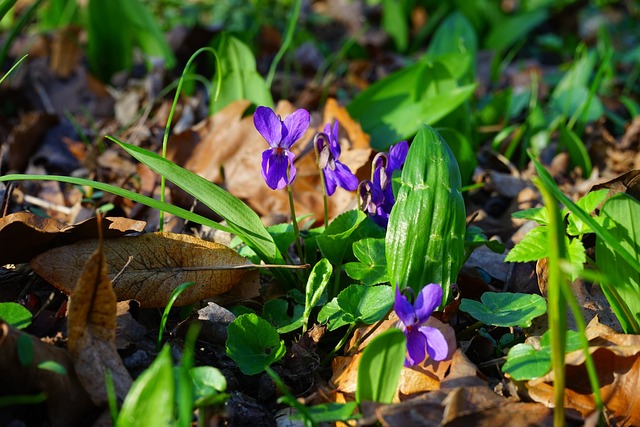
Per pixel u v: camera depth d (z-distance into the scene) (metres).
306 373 0.48
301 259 0.51
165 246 0.49
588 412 0.46
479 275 0.52
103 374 0.45
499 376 0.48
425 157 0.48
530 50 1.04
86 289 0.44
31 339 0.44
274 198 0.58
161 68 0.73
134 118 0.69
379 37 1.01
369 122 0.62
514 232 0.58
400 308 0.45
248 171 0.59
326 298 0.50
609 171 0.66
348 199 0.57
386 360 0.44
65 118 0.69
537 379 0.46
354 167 0.57
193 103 0.69
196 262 0.49
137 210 0.57
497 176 0.61
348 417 0.44
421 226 0.48
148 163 0.49
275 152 0.48
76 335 0.45
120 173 0.62
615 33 1.10
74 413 0.45
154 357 0.47
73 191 0.60
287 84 0.82
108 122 0.70
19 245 0.48
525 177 0.63
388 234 0.48
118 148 0.64
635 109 0.74
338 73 0.89
